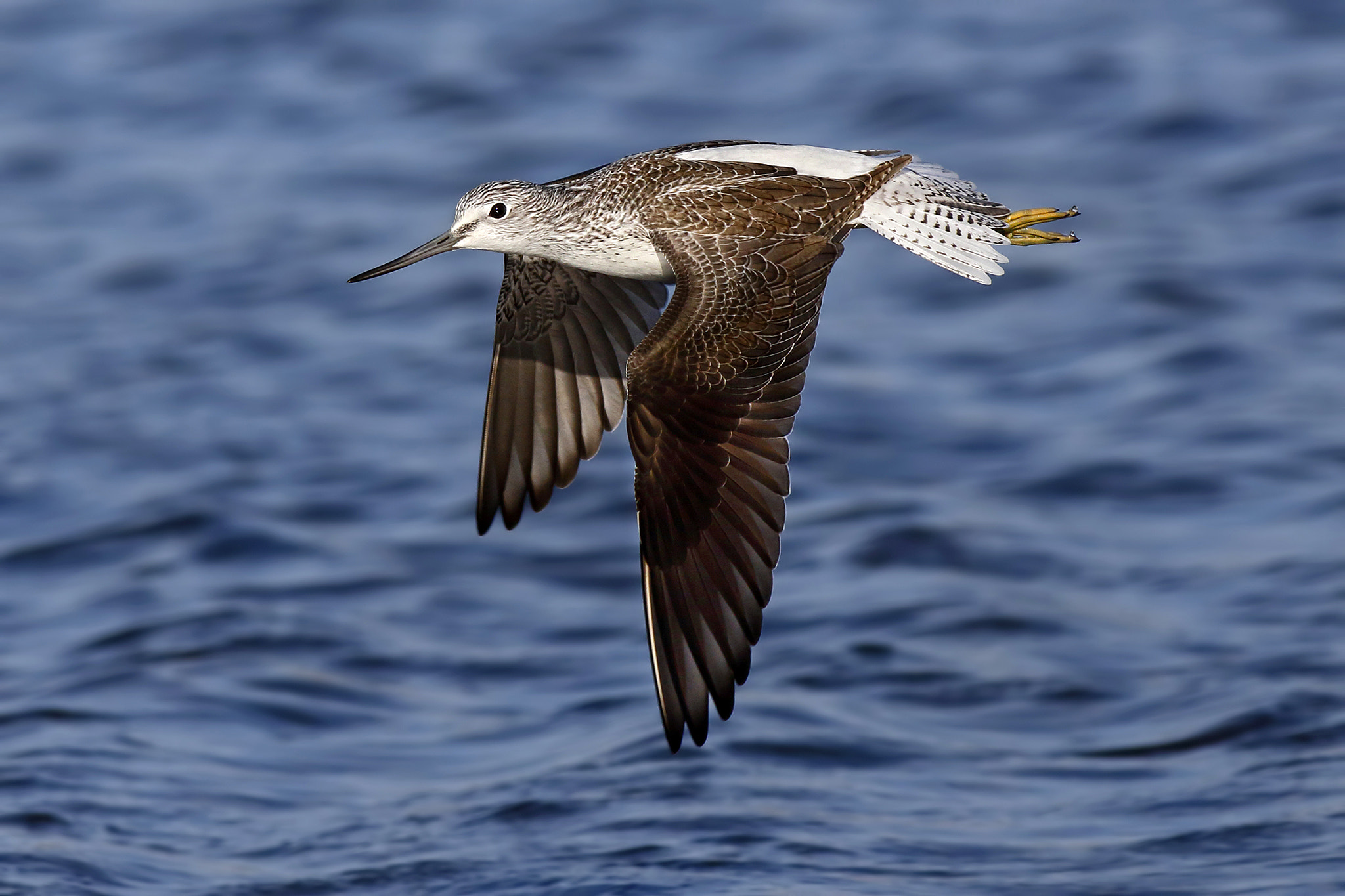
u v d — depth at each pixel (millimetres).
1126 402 17641
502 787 11336
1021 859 10148
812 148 8766
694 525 7824
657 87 26938
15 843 10586
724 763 11398
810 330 7996
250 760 11875
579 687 12867
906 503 15633
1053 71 26875
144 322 20688
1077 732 11805
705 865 10125
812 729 11859
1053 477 16125
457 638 13727
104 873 10328
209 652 13344
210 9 30609
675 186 8539
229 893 10156
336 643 13531
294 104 27062
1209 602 13594
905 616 13539
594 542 15523
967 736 11797
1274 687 12031
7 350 19938
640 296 9516
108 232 23125
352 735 12266
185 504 16141
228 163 25156
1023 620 13367
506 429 9633
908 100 26016
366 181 24406
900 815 10766
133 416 18281
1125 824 10570
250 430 17953
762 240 8148
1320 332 18766
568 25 29578
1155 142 24359
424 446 17547
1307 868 9812
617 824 10703
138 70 28391
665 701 7828
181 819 11031
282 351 19953
